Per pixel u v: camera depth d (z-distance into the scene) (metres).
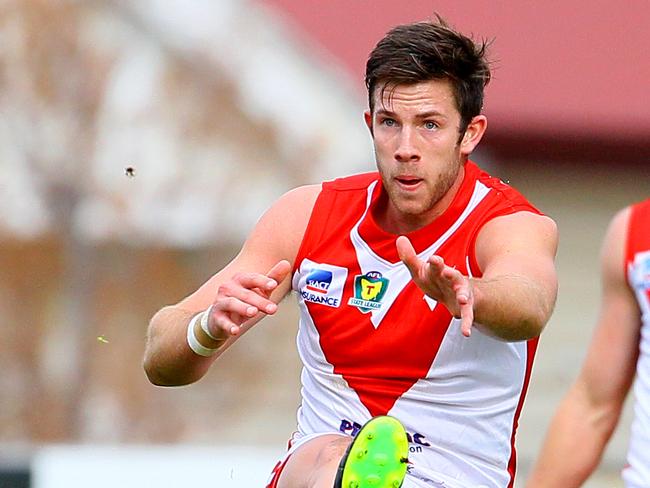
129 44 51.97
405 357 20.30
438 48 19.44
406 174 19.52
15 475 33.34
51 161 52.19
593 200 54.47
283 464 20.94
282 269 18.42
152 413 53.09
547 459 24.62
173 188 51.97
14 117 51.97
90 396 53.44
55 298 53.41
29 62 51.75
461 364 20.23
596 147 53.53
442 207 20.23
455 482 20.62
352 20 56.22
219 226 51.88
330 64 52.81
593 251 54.44
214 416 53.00
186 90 51.97
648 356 23.97
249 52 52.09
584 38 56.12
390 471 18.28
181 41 51.81
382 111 19.62
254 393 52.84
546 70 54.56
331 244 20.73
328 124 51.88
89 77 51.75
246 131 51.84
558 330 54.31
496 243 19.70
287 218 21.09
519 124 52.94
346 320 20.48
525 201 20.53
